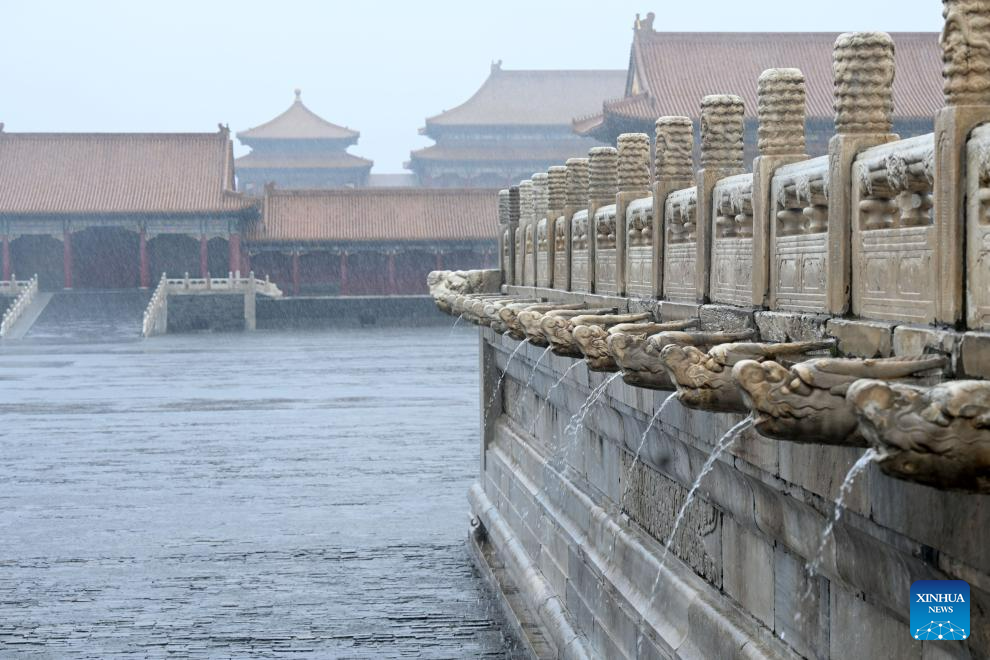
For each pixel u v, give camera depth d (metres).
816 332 7.57
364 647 15.00
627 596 11.23
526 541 16.64
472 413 39.06
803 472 7.25
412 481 26.83
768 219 8.58
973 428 4.72
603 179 13.97
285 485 26.45
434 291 21.91
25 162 101.00
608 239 13.59
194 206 97.62
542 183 17.70
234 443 32.94
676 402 9.70
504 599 16.48
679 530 10.52
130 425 37.00
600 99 147.50
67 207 97.12
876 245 6.95
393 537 21.33
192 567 19.19
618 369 9.40
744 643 8.56
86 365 62.00
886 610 6.69
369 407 41.09
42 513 23.58
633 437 11.59
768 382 5.70
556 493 15.05
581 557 13.09
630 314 11.42
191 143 104.06
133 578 18.48
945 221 6.08
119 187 99.50
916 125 77.12
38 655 14.75
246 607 16.88
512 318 13.09
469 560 19.59
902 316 6.63
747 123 78.50
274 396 45.25
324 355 67.88
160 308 92.06
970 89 5.99
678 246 10.80
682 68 89.56
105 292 97.56
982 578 5.39
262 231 101.75
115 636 15.52
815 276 7.79
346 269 104.56
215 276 107.38
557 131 144.88
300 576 18.59
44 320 92.81
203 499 24.89
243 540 21.08
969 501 5.42
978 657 5.73
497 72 149.62
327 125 162.00
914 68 81.75
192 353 70.69
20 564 19.42
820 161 7.67
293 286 103.94
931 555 5.84
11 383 51.88
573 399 14.23
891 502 6.14
